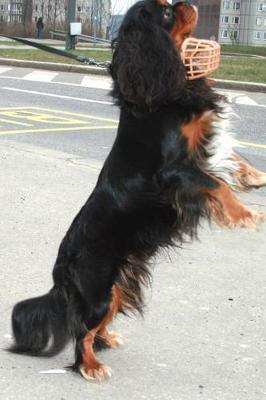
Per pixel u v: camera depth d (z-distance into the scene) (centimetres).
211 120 124
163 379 134
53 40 1642
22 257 188
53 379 133
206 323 154
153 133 123
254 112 470
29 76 665
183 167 122
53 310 134
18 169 274
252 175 129
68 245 133
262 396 129
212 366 138
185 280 175
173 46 121
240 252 195
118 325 153
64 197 238
